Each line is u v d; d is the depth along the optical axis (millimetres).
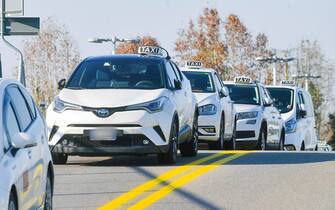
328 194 24562
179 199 23688
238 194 24547
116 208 22281
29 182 17078
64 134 29734
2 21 37781
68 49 91625
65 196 24062
